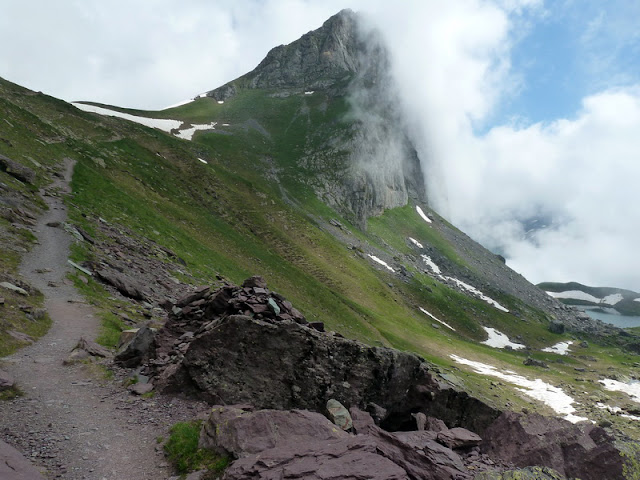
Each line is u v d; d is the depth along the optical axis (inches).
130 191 2989.7
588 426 864.3
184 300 1085.8
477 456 757.3
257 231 4347.9
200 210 3794.3
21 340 820.0
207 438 554.3
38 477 408.5
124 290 1384.1
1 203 1556.3
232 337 794.2
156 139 5265.8
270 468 461.4
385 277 6077.8
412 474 521.7
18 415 569.6
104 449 531.5
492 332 5935.0
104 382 743.1
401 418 1048.2
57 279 1234.0
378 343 2915.8
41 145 2709.2
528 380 3602.4
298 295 3073.3
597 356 5782.5
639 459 765.3
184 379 745.6
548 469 562.3
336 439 554.6
